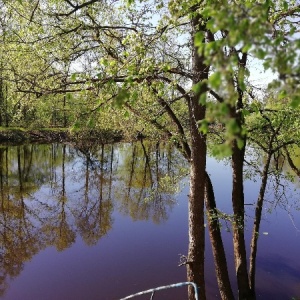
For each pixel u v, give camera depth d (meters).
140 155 40.31
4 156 36.31
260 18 2.35
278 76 2.41
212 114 2.32
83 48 8.02
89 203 22.58
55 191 25.05
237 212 9.44
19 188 25.28
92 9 8.09
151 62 6.19
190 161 8.02
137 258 15.10
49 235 17.64
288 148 11.58
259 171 10.16
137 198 23.72
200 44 2.49
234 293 12.17
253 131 9.45
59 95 7.70
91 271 13.95
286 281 13.01
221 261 9.09
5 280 13.27
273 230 17.08
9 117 44.03
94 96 6.40
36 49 7.71
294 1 6.75
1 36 7.84
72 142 41.53
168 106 8.02
